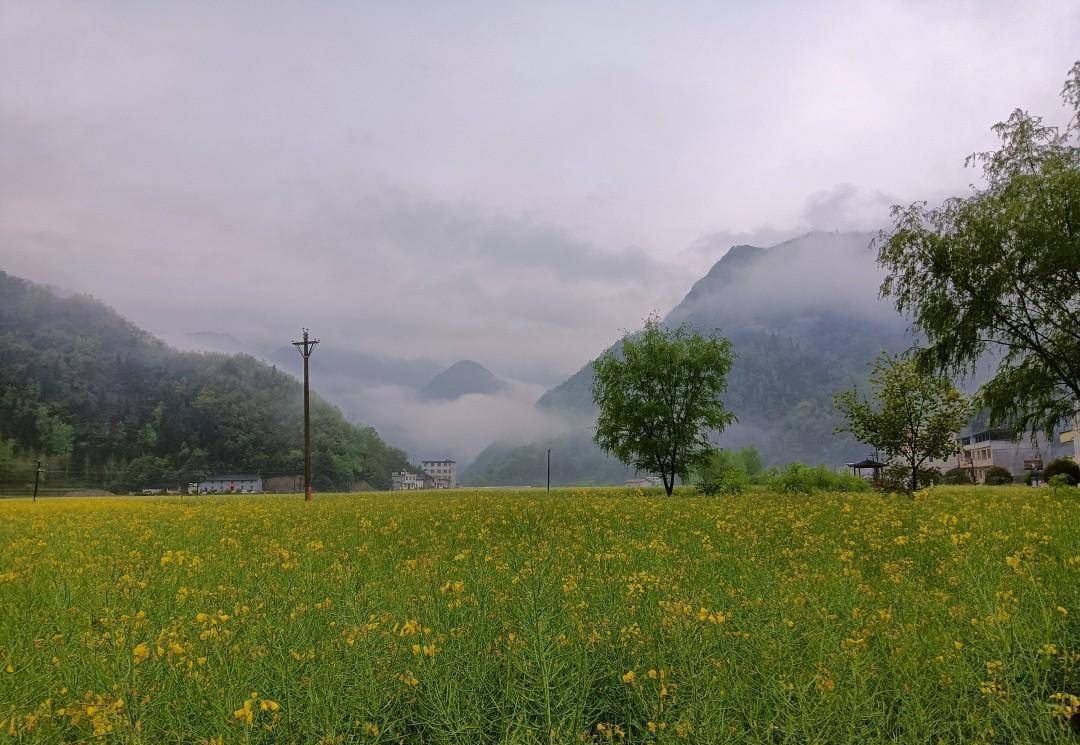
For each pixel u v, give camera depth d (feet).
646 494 155.53
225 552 43.80
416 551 41.34
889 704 14.47
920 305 82.89
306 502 128.67
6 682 15.23
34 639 19.10
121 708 13.50
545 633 15.46
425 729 14.70
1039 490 93.81
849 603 20.71
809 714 13.11
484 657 16.69
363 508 92.89
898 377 89.81
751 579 23.91
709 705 13.33
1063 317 76.13
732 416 152.56
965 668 15.17
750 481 182.60
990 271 77.30
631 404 153.48
